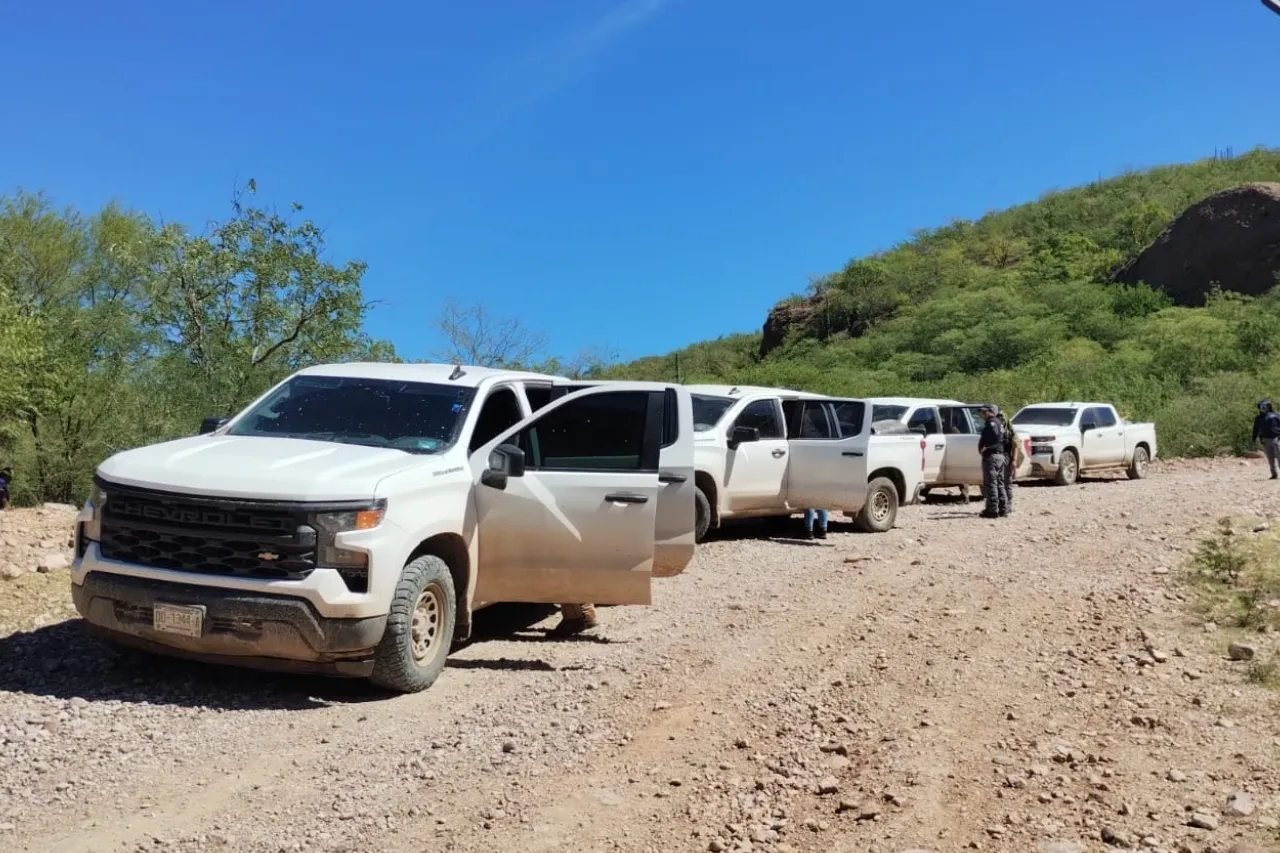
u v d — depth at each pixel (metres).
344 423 6.70
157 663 6.13
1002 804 4.23
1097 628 7.20
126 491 5.62
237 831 3.90
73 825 3.91
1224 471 23.09
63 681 5.71
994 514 14.46
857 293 71.75
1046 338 46.88
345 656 5.45
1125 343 43.03
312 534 5.38
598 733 5.14
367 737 5.02
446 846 3.81
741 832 3.94
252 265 15.11
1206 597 7.91
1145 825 4.00
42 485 12.94
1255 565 8.64
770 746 4.95
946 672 6.21
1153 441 23.42
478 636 7.29
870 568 9.98
